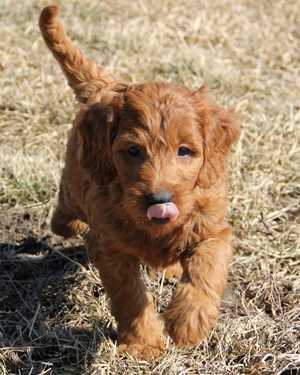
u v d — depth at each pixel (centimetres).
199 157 440
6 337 487
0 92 766
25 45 872
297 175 659
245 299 521
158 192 405
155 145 427
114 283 464
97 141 456
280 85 821
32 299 525
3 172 649
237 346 472
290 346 471
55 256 571
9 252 571
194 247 445
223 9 1010
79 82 538
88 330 493
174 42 904
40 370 456
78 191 510
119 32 910
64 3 990
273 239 581
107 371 450
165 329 433
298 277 539
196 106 450
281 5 1035
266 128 718
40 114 739
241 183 639
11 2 970
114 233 447
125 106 446
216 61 858
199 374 451
